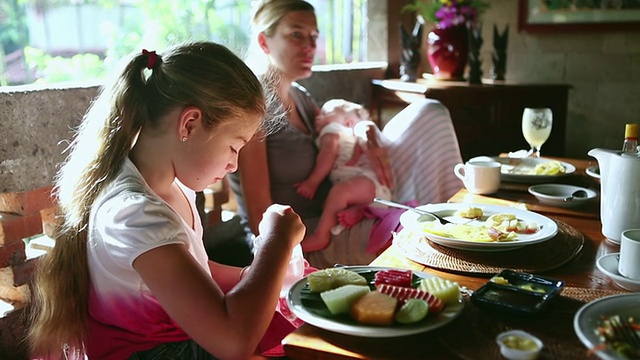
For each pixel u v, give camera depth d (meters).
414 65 3.24
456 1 3.10
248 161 1.93
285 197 2.15
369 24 3.45
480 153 3.07
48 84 1.67
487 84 3.08
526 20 3.39
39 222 1.55
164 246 0.94
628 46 3.21
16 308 1.47
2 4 2.14
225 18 3.04
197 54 1.04
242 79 1.05
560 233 1.28
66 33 2.46
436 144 2.33
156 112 1.04
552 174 1.75
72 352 1.15
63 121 1.60
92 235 1.04
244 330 0.92
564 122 3.15
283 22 2.05
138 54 1.07
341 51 3.59
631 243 0.97
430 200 2.33
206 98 1.01
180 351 1.09
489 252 1.16
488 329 0.84
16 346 1.46
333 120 2.25
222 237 2.38
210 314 0.92
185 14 2.93
